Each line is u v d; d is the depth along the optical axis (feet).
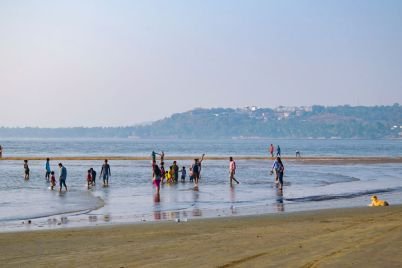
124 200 104.12
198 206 93.76
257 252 44.80
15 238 55.01
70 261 42.88
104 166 141.90
